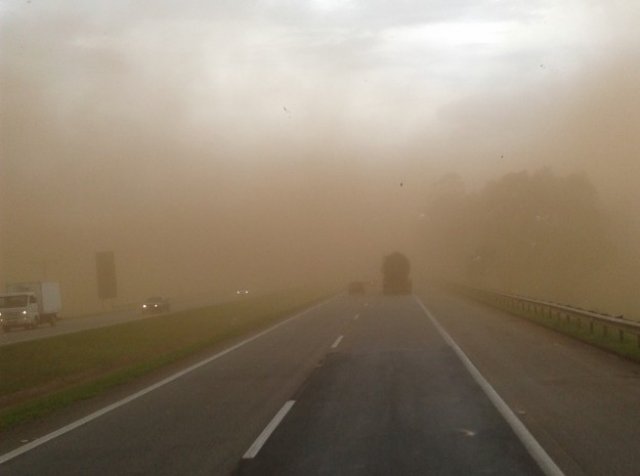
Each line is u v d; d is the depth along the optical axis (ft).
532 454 31.42
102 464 32.27
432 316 134.92
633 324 70.59
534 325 110.73
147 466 31.53
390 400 47.09
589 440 33.91
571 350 75.00
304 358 74.59
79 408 49.26
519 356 70.28
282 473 29.35
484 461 30.48
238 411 44.96
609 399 45.11
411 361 68.44
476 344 82.79
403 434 36.37
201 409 46.26
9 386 69.10
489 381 54.24
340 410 43.88
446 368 62.69
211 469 30.48
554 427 37.09
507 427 37.47
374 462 30.71
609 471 28.40
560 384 51.78
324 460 31.30
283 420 41.19
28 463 33.14
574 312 96.58
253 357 77.36
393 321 124.36
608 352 72.54
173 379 62.34
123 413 45.96
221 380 60.23
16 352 79.66
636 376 55.26
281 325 124.67
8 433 41.27
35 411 48.32
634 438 34.22
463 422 39.17
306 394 50.80
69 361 84.53
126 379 64.03
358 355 75.05
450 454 31.86
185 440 36.70
